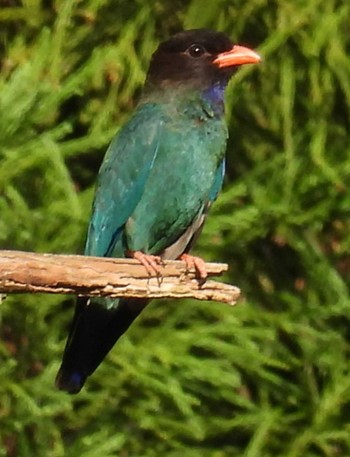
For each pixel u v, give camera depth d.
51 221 13.01
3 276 9.32
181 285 10.07
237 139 14.28
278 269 14.38
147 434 13.62
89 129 13.95
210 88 11.66
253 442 13.59
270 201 13.85
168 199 11.45
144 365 13.15
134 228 11.46
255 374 13.88
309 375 14.06
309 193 13.92
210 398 13.84
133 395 13.36
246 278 14.26
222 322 13.59
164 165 11.43
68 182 12.98
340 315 14.14
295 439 13.83
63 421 13.44
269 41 13.82
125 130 11.60
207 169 11.54
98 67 13.61
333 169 13.83
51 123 13.75
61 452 13.09
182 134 11.47
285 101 13.87
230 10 14.02
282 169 13.95
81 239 13.05
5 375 13.00
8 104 12.95
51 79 13.60
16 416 13.02
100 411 13.44
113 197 11.49
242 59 11.74
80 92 13.34
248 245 14.21
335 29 13.87
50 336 13.24
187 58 11.69
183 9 14.15
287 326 13.80
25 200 13.22
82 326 11.11
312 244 14.14
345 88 13.95
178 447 13.54
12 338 13.24
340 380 13.95
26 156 12.95
